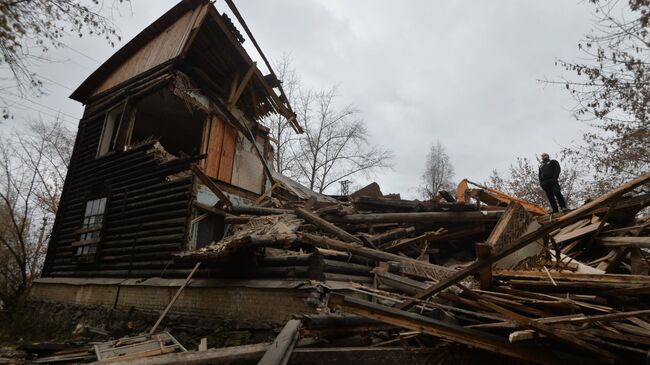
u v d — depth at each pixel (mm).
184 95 9273
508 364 3625
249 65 10188
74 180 11578
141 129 12430
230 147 10469
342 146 25031
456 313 3863
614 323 3158
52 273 11031
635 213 6016
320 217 7910
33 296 11023
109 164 10469
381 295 4910
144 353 5469
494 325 3328
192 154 9391
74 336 8164
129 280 8414
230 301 6211
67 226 11109
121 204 9680
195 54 10164
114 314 8109
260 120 12641
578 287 3561
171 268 7805
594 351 3033
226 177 10141
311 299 4918
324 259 5836
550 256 4918
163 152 9391
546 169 8609
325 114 25328
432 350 3525
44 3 4578
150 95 10102
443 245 7910
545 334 3012
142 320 7480
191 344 6188
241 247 5559
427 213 7387
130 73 10977
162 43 10383
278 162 22047
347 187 25062
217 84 10930
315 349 2998
